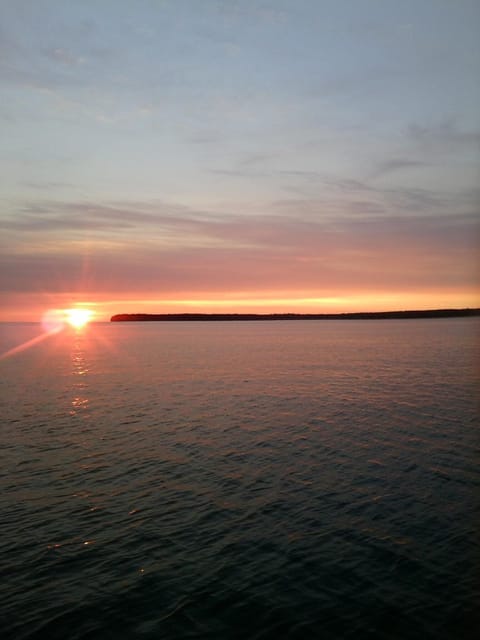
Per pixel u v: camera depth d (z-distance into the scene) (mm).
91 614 12469
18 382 54781
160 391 46844
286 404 38375
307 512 17953
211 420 33344
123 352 106000
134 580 13891
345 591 13195
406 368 59625
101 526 17188
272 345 120312
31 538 16328
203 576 14031
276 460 24016
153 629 11938
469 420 30781
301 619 12172
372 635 11578
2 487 20969
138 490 20500
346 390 44125
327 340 138000
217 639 11578
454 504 18203
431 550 15023
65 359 88188
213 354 94000
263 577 13930
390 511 17797
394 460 23406
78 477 22172
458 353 81062
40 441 28438
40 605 12828
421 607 12453
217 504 18891
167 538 16266
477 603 12516
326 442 26828
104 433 30219
